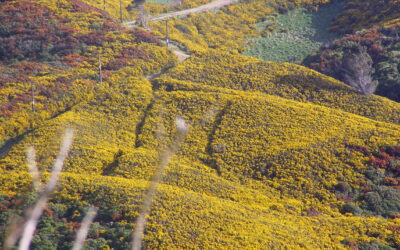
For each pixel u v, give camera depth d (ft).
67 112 156.35
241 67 188.34
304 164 132.67
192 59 195.93
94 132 145.89
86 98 166.71
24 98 160.76
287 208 118.83
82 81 174.19
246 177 130.82
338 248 102.27
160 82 176.55
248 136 144.97
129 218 106.52
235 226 103.60
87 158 131.23
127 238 100.07
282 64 190.39
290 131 145.79
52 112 159.94
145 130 149.07
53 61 195.11
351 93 171.73
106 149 137.59
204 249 96.07
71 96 166.20
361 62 181.37
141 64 191.83
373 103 165.89
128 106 161.17
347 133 144.05
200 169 131.54
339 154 135.85
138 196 112.98
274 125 148.77
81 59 195.31
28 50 205.26
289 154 135.95
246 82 178.81
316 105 164.45
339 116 154.92
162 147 141.49
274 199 122.83
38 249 96.78
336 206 121.39
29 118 154.10
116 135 147.43
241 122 150.71
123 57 195.31
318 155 135.33
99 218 108.47
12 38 209.87
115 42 208.03
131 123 153.89
